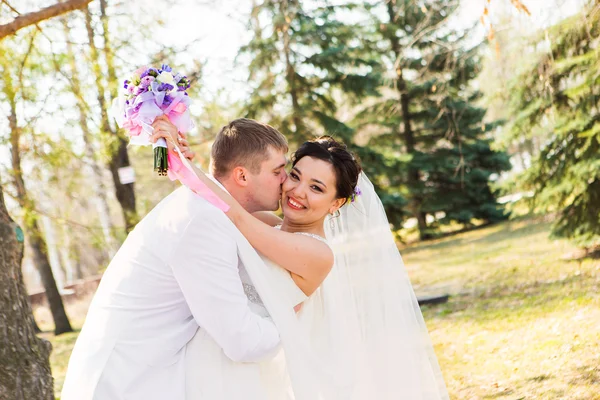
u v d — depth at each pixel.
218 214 2.23
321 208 2.55
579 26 6.30
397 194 17.88
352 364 2.76
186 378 2.26
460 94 17.47
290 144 14.98
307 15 15.30
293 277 2.46
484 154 18.94
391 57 17.61
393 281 2.97
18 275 3.17
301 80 15.15
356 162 2.62
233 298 2.19
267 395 2.51
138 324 2.24
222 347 2.21
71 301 17.83
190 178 2.28
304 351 2.37
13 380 2.97
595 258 9.01
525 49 7.47
